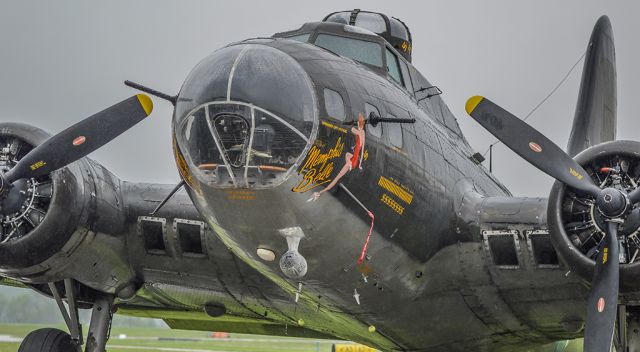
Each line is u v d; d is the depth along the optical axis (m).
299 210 32.03
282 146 31.11
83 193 39.94
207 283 43.12
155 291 45.22
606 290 34.53
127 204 41.97
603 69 50.31
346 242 34.38
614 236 34.78
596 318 34.47
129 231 41.94
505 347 45.19
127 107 38.31
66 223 39.28
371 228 34.72
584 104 49.06
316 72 32.94
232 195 31.38
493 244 39.44
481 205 40.03
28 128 40.56
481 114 37.41
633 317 39.62
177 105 32.22
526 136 36.81
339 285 36.62
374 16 48.78
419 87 43.25
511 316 41.69
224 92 31.06
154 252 42.25
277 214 31.91
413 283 38.56
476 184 43.28
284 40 34.22
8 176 38.31
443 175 39.16
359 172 33.38
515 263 39.59
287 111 31.22
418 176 36.94
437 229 38.53
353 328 41.72
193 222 41.03
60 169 39.28
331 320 41.84
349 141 32.84
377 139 34.50
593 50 50.19
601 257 34.84
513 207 39.56
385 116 35.22
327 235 33.56
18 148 40.72
